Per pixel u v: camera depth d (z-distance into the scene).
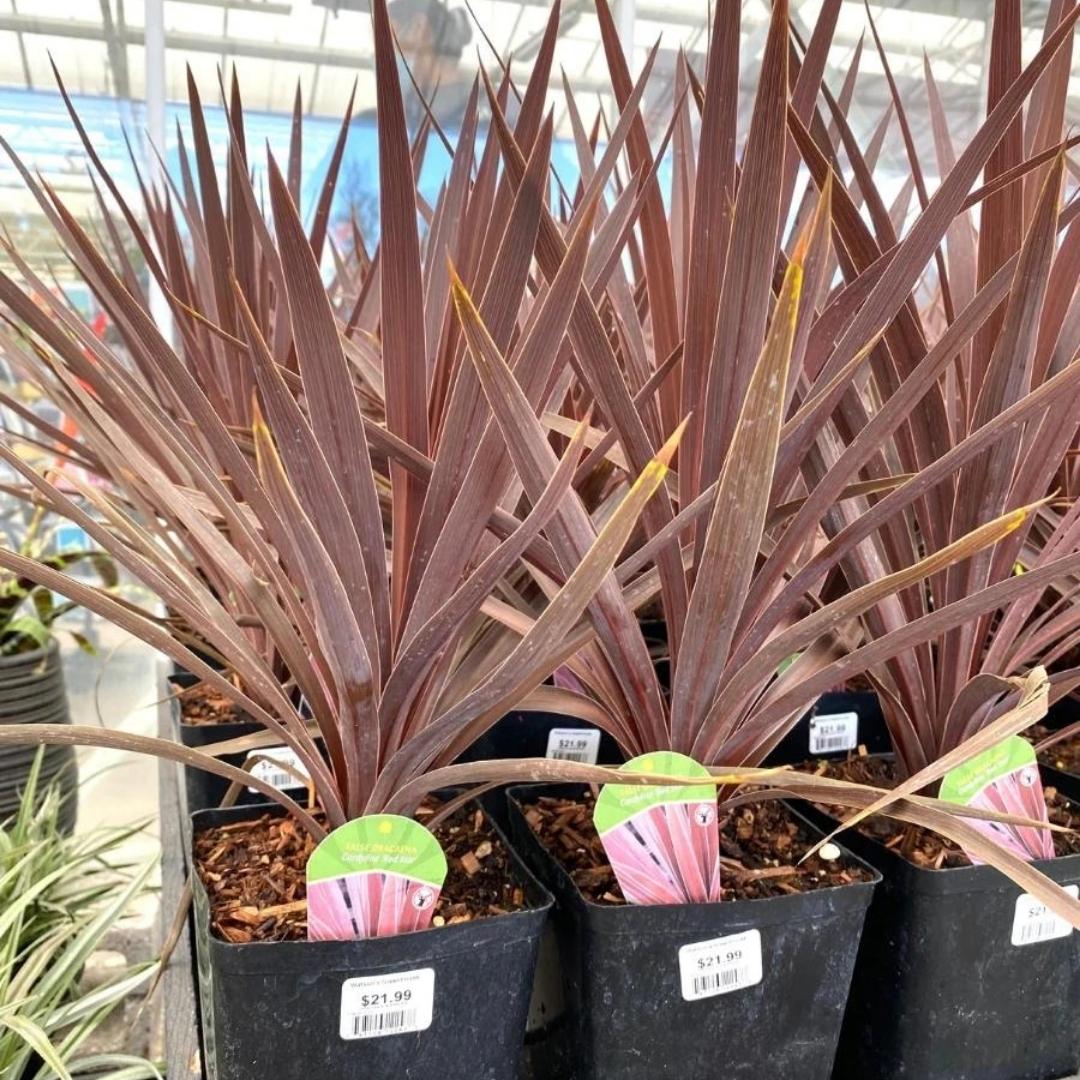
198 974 0.60
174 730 0.83
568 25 1.72
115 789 1.62
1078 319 0.55
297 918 0.49
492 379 0.37
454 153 0.62
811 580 0.50
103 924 0.81
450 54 1.72
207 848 0.56
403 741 0.51
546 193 0.53
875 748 0.84
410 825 0.47
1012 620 0.61
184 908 0.53
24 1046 0.73
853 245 0.52
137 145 1.62
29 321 0.49
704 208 0.48
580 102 1.82
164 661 1.18
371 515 0.45
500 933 0.47
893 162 1.84
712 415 0.48
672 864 0.50
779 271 0.53
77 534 1.60
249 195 0.57
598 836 0.59
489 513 0.44
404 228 0.42
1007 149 0.53
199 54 1.69
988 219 0.55
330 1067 0.45
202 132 0.72
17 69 1.56
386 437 0.44
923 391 0.45
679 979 0.50
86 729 0.41
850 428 0.55
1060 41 0.39
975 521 0.55
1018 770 0.58
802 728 0.80
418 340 0.46
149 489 0.54
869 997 0.59
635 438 0.49
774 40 0.38
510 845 0.56
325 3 1.62
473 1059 0.48
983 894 0.55
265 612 0.43
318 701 0.48
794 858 0.57
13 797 1.29
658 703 0.53
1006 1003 0.57
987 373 0.51
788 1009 0.52
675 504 0.63
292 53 1.73
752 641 0.52
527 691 0.48
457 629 0.47
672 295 0.60
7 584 1.37
